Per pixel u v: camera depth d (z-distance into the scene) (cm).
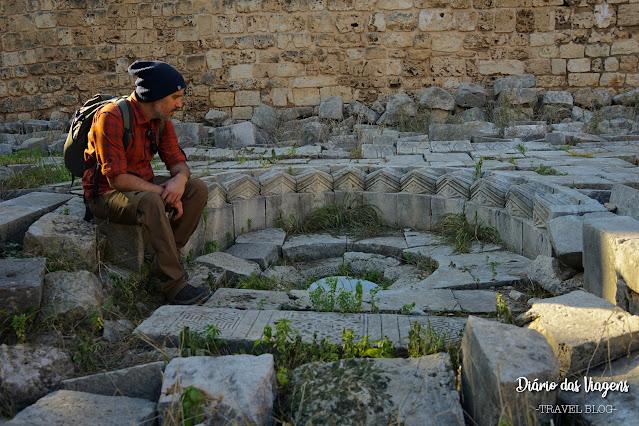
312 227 689
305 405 279
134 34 1277
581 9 1173
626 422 246
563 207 482
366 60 1216
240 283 500
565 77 1195
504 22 1187
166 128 455
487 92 1203
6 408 296
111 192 433
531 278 462
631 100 1148
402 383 289
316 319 388
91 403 282
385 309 416
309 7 1211
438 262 543
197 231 563
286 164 780
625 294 342
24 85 1341
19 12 1318
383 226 693
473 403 274
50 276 393
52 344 356
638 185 580
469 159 786
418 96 1211
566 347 288
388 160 800
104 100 457
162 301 446
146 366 310
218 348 356
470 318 292
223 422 258
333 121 1150
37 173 670
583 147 876
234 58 1243
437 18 1193
